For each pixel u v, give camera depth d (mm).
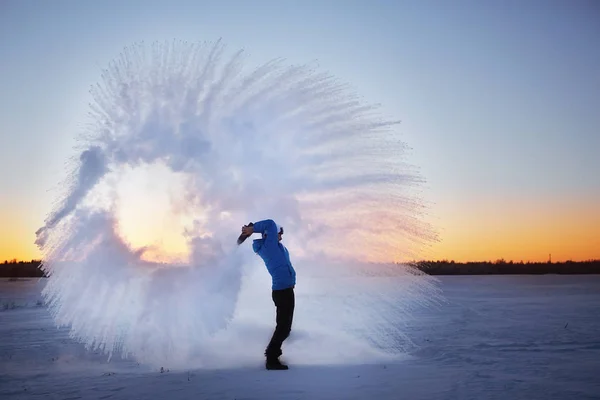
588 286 35875
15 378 6254
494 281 51469
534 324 11750
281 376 5902
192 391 5199
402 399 4742
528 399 4742
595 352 7730
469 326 11281
